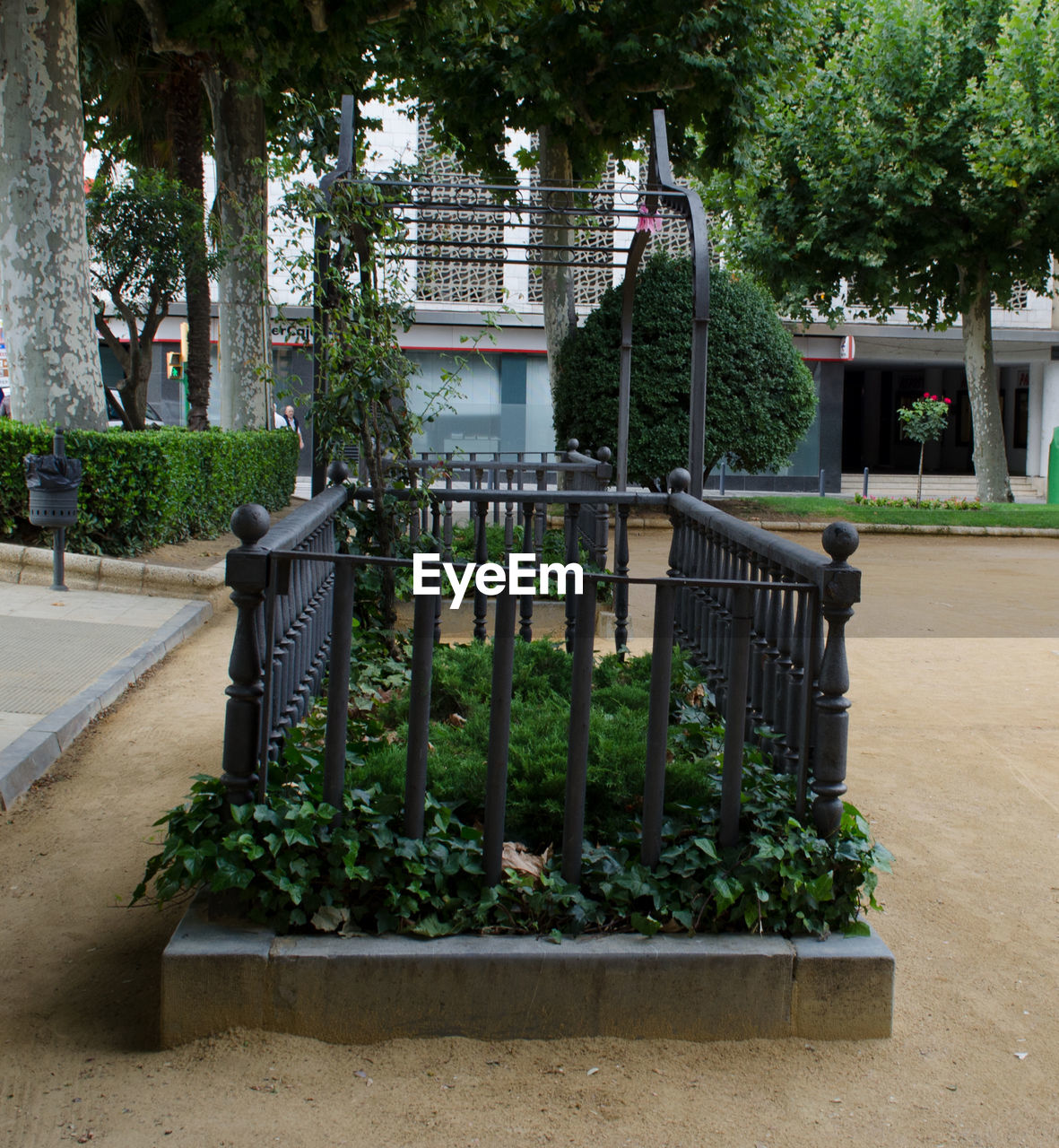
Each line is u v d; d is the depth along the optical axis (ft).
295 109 43.98
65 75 31.42
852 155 60.34
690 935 9.30
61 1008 9.38
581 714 9.50
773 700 12.35
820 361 91.40
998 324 94.68
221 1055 8.64
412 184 23.50
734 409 53.57
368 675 16.70
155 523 30.35
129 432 32.32
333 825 9.52
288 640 12.03
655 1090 8.41
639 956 8.95
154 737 16.88
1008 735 18.40
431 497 20.40
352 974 8.82
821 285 65.87
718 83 49.39
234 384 47.39
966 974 10.48
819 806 9.71
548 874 9.69
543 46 49.73
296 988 8.84
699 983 9.01
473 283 83.61
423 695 9.49
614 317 53.72
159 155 55.42
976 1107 8.38
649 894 9.43
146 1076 8.42
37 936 10.63
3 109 31.07
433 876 9.42
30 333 31.78
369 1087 8.34
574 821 9.59
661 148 25.90
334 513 18.97
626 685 16.21
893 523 56.70
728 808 9.74
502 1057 8.75
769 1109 8.26
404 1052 8.76
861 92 61.57
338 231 19.79
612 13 48.47
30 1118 7.89
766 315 54.85
